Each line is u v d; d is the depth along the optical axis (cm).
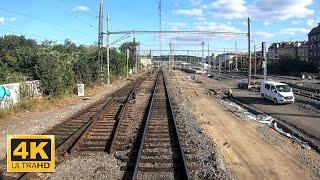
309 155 1780
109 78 5956
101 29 5488
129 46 11681
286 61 11725
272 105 3794
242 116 2928
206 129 2238
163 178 1230
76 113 2672
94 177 1238
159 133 1933
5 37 5503
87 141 1734
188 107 3241
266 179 1354
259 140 2028
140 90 4806
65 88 3816
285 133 2328
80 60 4688
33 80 3406
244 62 15625
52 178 1223
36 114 2614
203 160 1455
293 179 1377
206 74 11169
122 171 1301
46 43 4641
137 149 1573
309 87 6191
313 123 2745
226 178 1270
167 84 6134
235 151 1745
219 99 4297
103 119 2370
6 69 3272
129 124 2183
